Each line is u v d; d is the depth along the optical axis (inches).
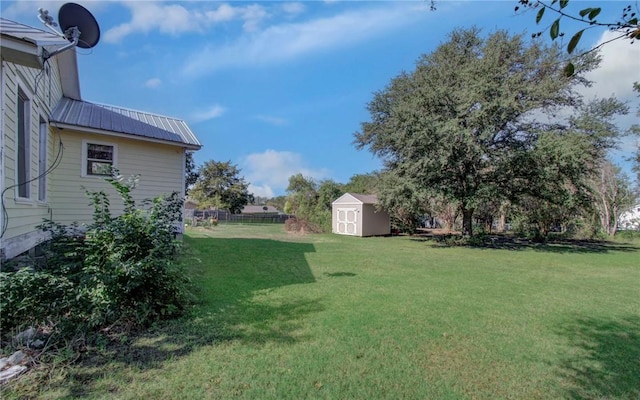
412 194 595.8
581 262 413.7
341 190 1222.9
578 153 524.4
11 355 109.3
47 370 104.7
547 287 260.5
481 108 541.6
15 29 158.1
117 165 339.9
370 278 274.7
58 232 199.3
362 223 818.2
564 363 126.3
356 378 109.4
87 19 210.7
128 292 145.3
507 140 613.6
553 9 66.2
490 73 560.7
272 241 581.0
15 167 181.5
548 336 153.0
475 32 651.5
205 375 107.4
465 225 661.3
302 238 685.9
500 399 100.7
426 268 338.6
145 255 155.7
